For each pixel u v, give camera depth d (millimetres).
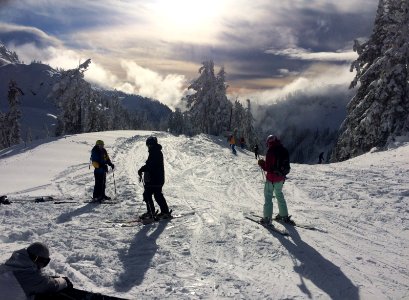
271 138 8969
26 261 4148
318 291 5660
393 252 7500
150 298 5266
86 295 4449
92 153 11977
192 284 5754
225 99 58656
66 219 9531
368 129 30328
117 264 6473
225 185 15648
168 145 33125
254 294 5477
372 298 5500
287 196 13109
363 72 33875
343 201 12055
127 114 125812
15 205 11102
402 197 12156
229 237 7988
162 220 9273
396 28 29969
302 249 7449
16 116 55500
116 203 11430
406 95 29797
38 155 24672
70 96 50031
